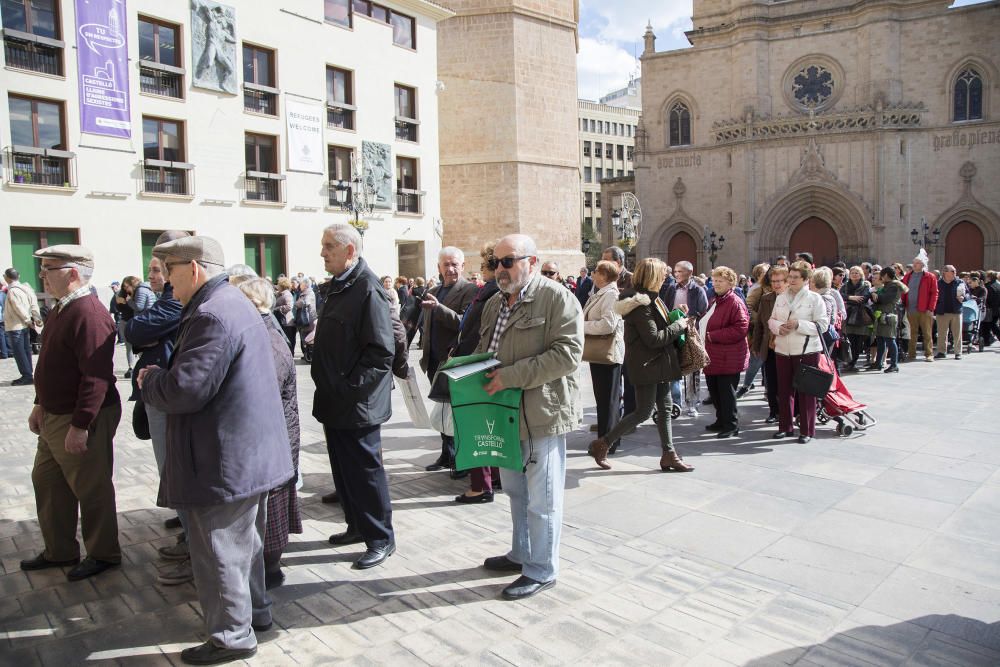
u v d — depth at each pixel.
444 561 4.64
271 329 4.42
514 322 4.12
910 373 12.65
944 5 37.94
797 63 40.94
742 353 7.85
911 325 14.79
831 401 7.79
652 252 44.47
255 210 22.42
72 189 18.33
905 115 38.06
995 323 16.80
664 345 6.25
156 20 20.03
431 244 28.08
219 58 21.19
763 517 5.33
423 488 6.22
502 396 4.03
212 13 20.97
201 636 3.75
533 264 4.16
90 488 4.41
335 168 24.91
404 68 26.94
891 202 38.06
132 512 5.67
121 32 19.14
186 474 3.32
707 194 42.72
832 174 39.03
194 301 3.45
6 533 5.27
